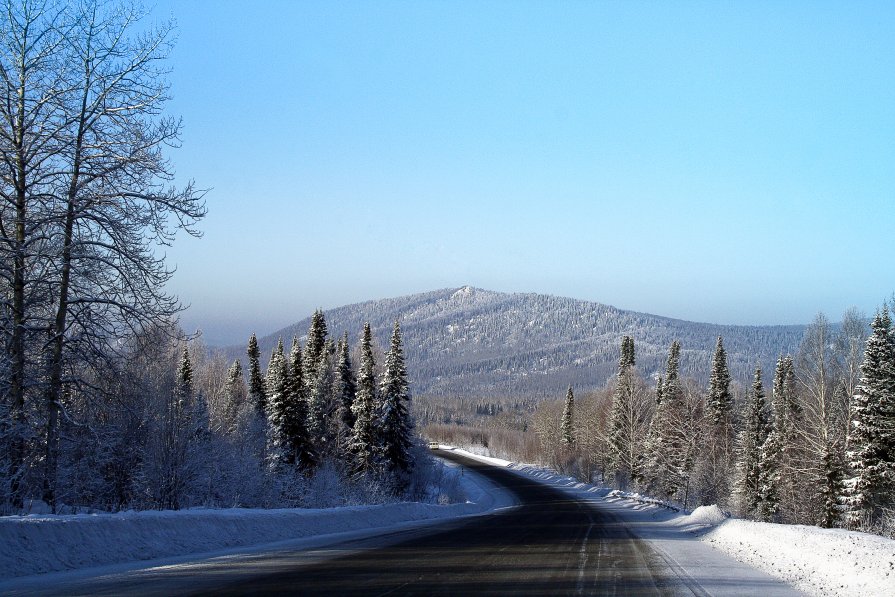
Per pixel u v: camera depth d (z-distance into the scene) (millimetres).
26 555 10344
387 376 54406
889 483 32656
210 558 12500
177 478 23031
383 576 11000
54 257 16078
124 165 16859
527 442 136750
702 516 25531
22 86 16094
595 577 11727
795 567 12984
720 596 10250
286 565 11891
